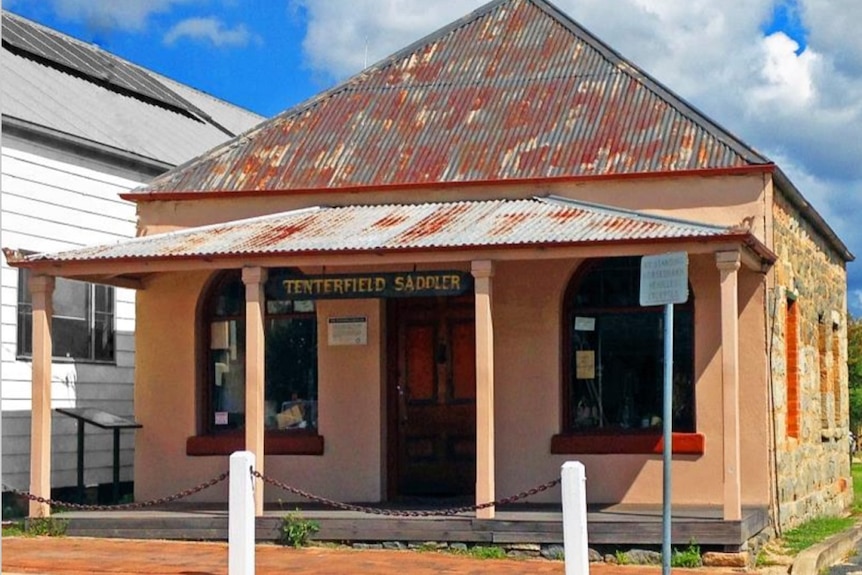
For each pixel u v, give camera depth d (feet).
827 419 65.26
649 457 49.73
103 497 63.10
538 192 51.83
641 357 50.85
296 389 54.54
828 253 67.21
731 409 42.73
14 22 71.72
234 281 55.83
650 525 43.11
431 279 46.60
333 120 58.13
